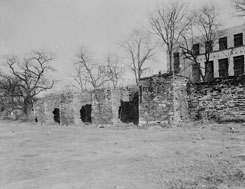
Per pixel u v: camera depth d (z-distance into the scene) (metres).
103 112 22.27
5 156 8.76
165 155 7.53
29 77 45.81
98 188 4.83
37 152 9.27
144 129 15.81
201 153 7.49
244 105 14.91
